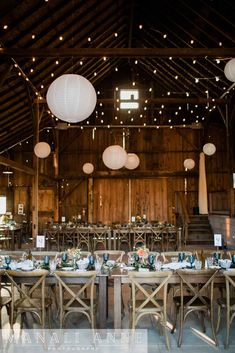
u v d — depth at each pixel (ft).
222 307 14.03
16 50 26.35
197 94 45.60
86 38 32.71
